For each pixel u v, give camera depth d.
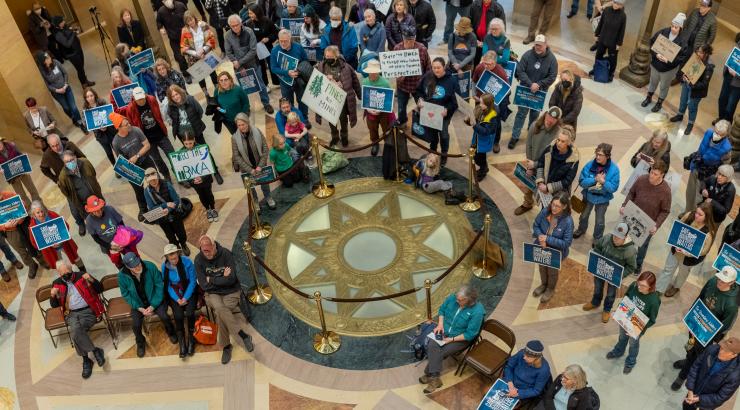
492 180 9.62
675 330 7.29
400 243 8.70
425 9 11.27
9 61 10.51
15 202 8.26
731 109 9.52
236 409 6.97
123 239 7.85
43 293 7.68
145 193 8.17
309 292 8.14
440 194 9.43
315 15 10.92
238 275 8.50
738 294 6.16
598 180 7.70
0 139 9.03
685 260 7.08
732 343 5.46
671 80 10.30
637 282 6.13
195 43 11.35
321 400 6.96
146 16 13.24
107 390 7.33
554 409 5.94
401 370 7.15
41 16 12.05
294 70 10.12
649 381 6.82
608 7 10.82
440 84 9.02
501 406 6.16
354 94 9.88
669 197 7.05
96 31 14.43
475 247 8.28
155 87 10.84
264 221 9.27
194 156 8.62
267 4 12.32
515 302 7.79
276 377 7.25
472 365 6.71
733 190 7.12
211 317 7.97
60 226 8.01
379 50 10.91
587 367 7.01
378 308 7.85
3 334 8.12
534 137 8.16
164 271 7.39
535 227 7.30
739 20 12.12
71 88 12.36
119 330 8.00
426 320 7.61
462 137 10.60
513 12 13.79
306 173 9.88
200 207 9.77
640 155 7.81
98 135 9.98
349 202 9.48
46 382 7.49
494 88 9.10
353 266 8.42
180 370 7.46
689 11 10.22
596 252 6.88
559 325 7.48
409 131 10.68
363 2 11.91
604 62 11.45
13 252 9.45
